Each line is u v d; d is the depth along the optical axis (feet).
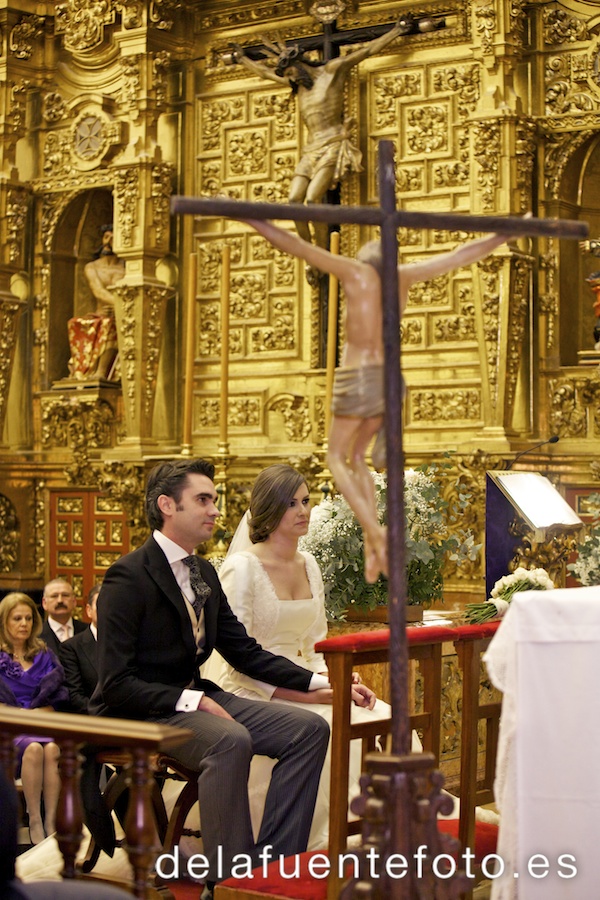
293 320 35.50
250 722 16.90
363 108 34.32
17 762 23.22
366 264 11.25
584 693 12.50
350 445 11.39
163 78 36.45
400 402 10.72
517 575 19.11
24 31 38.68
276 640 19.22
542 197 32.09
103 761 17.04
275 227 10.86
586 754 12.44
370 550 11.23
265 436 35.58
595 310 31.55
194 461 17.90
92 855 17.71
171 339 37.01
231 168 36.52
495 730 16.48
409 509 21.83
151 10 36.09
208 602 17.72
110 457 35.68
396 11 34.19
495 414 31.04
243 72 36.35
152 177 36.04
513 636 12.44
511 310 30.96
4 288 38.68
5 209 38.40
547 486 23.38
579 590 12.97
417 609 21.84
